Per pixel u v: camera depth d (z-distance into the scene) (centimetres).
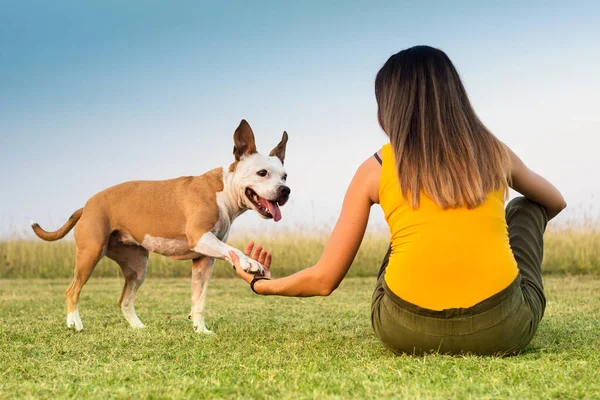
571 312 466
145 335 379
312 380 228
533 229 284
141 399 206
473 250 239
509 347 260
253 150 458
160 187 453
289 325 427
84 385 232
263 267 282
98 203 454
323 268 258
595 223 1066
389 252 286
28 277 1114
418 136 243
